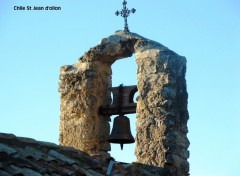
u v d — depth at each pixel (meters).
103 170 23.47
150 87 26.83
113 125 27.94
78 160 23.48
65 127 28.28
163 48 27.31
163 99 26.48
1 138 21.78
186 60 27.73
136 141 26.55
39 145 22.84
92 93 28.06
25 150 21.78
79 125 27.95
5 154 20.41
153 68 26.94
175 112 26.56
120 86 28.08
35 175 19.62
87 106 27.94
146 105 26.72
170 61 26.91
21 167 19.94
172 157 25.94
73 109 28.19
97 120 28.06
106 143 28.16
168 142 26.06
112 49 27.92
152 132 26.38
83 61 28.48
